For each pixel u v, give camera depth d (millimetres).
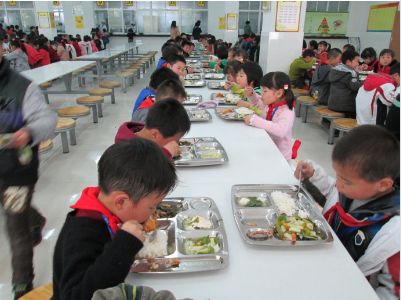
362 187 969
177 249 1023
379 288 1009
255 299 852
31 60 6633
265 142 2033
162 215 1213
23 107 1503
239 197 1367
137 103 2514
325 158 3645
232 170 1639
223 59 6047
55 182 2920
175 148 1476
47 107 1620
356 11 11117
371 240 1028
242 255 1019
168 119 1412
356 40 11328
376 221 1041
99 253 774
